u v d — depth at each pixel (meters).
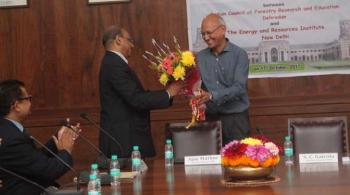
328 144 4.28
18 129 3.38
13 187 3.28
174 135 4.42
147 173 3.55
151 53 5.47
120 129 4.21
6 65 5.63
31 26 5.59
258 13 5.42
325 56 5.38
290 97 5.39
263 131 5.41
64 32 5.57
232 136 4.50
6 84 3.45
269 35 5.43
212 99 4.29
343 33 5.35
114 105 4.25
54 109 5.58
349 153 4.14
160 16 5.48
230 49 4.57
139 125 4.27
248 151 2.93
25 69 5.62
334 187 2.72
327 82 5.39
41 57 5.60
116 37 4.29
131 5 5.50
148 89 5.46
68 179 5.04
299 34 5.39
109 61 4.23
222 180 3.09
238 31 5.44
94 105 5.55
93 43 5.54
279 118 5.40
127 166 3.78
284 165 3.62
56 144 3.63
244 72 4.52
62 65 5.59
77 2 5.55
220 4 5.44
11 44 5.61
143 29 5.49
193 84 4.10
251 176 2.95
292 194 2.57
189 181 3.13
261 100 5.41
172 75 3.97
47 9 5.58
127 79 4.19
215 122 4.41
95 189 2.82
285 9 5.40
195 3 5.45
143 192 2.83
